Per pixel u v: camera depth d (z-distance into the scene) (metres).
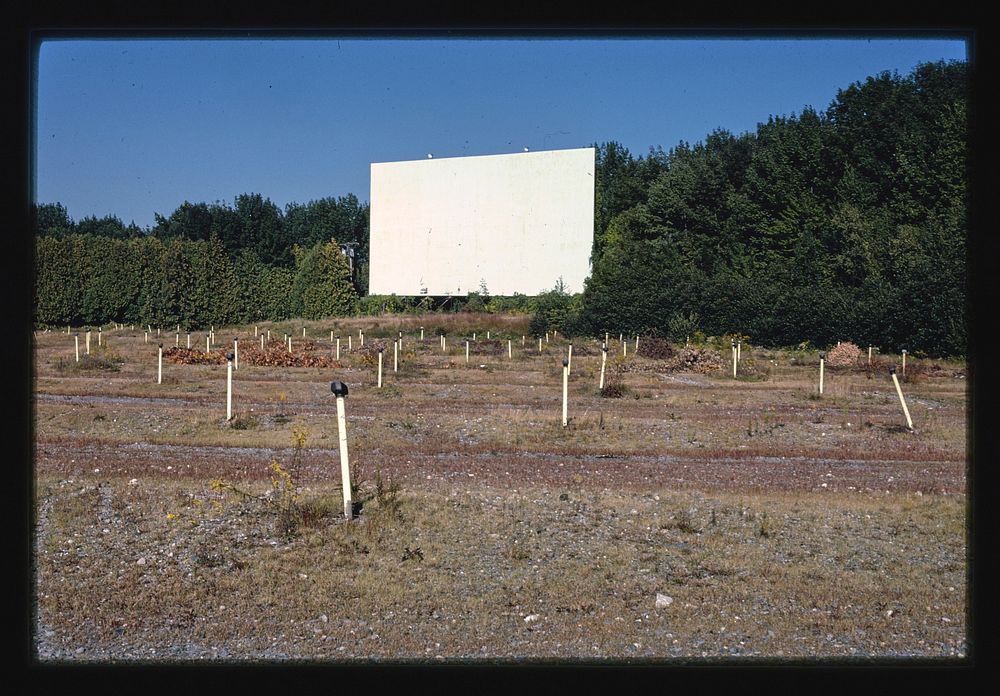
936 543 10.08
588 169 55.88
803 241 50.12
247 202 86.62
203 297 59.44
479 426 18.53
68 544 9.48
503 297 58.41
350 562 9.09
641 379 31.70
